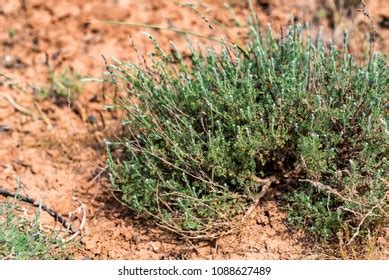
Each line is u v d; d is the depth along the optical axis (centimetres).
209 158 152
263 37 171
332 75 155
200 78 151
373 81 155
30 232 149
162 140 158
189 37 192
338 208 145
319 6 201
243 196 154
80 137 176
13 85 183
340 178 150
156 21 197
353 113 152
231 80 158
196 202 153
